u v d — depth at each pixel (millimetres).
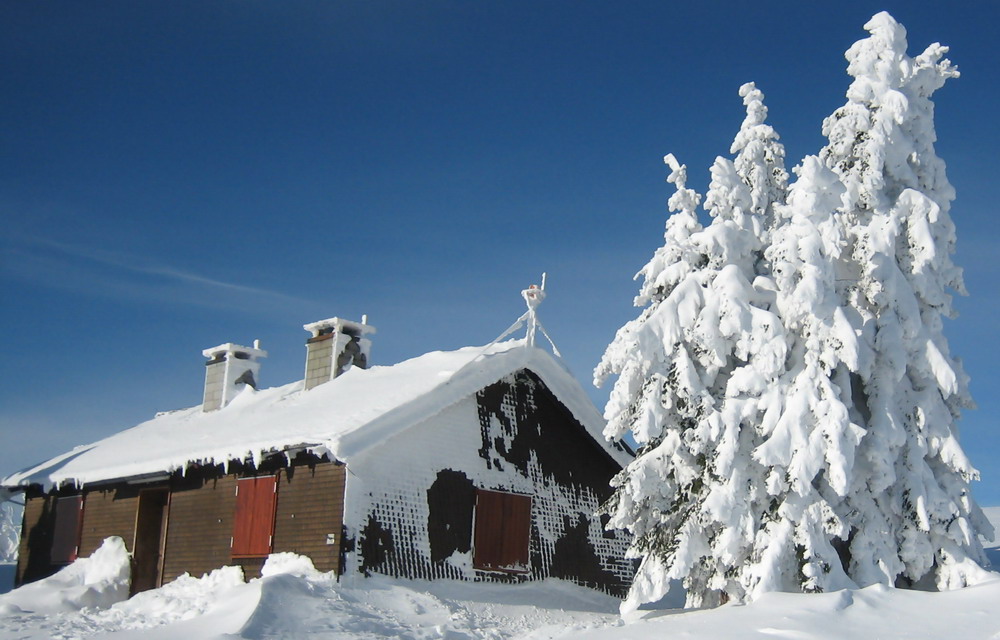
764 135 16203
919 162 15492
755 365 14266
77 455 23031
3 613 16672
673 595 20328
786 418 13711
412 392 17438
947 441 14422
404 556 16578
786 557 13664
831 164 15578
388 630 13898
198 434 20578
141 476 19859
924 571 14078
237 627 12820
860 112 15312
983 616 10930
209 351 24703
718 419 14188
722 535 13883
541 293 19391
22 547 22750
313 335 22812
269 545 17094
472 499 17953
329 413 17828
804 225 14211
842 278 14859
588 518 19953
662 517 15102
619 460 20250
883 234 14531
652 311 15539
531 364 19078
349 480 16156
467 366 17891
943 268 15141
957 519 14023
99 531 21078
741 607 12273
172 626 13602
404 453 17094
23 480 22203
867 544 13984
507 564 18172
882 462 14031
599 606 18875
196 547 18625
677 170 15945
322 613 14062
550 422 19828
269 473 17703
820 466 13461
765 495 14039
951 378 14367
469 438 18250
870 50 15773
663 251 15805
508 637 14422
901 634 10633
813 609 11523
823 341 14047
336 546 15875
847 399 14234
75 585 19453
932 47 15758
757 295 14898
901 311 14508
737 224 15625
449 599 16562
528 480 19031
